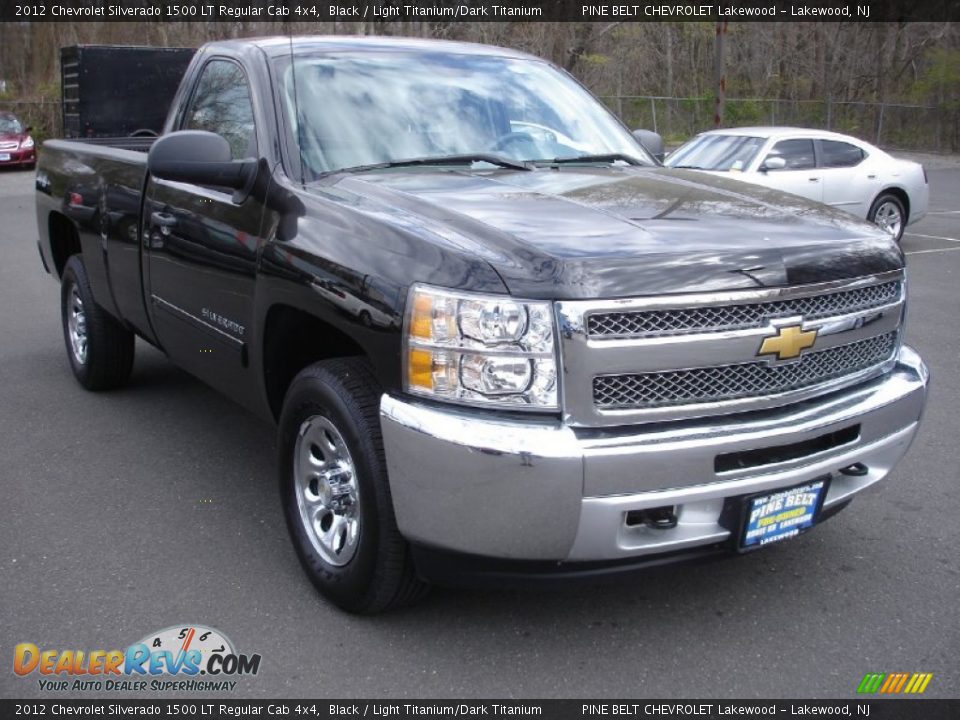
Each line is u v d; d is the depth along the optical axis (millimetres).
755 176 11547
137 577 3557
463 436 2650
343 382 3102
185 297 4266
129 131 11008
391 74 4234
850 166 12258
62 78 14086
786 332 2885
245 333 3762
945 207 18078
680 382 2781
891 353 3385
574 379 2662
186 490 4387
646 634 3213
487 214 3088
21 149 23156
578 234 2912
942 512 4180
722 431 2799
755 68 40438
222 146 3699
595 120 4645
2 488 4387
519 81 4559
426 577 2959
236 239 3750
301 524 3451
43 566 3633
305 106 3896
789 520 3033
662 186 3684
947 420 5414
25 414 5441
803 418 2947
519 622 3275
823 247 3031
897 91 38562
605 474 2654
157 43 28203
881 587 3533
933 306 8656
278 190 3605
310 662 3033
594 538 2721
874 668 3025
